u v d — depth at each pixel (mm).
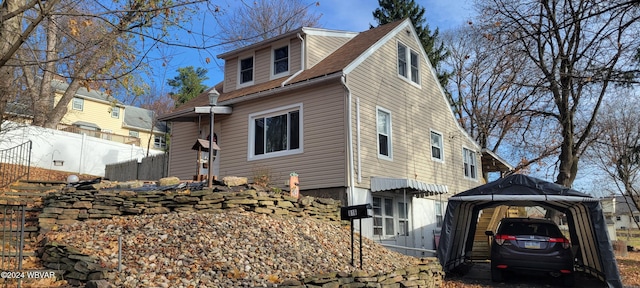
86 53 7527
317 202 11117
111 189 10656
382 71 14578
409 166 15188
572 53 15312
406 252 14273
